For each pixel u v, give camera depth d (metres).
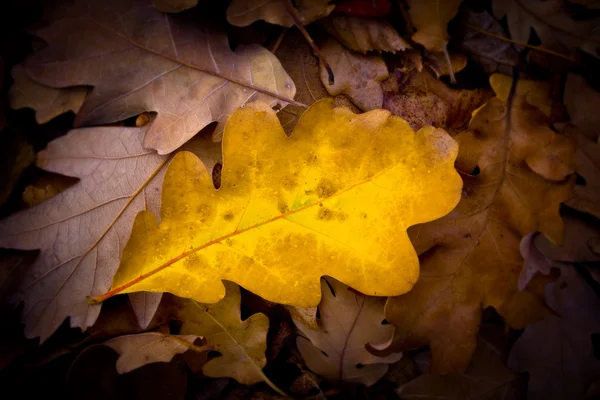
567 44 0.21
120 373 0.19
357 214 0.18
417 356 0.22
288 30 0.21
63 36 0.19
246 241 0.18
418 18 0.21
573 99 0.21
